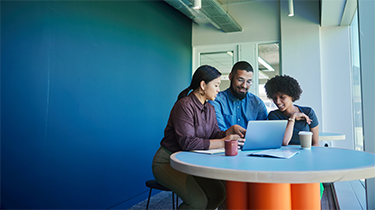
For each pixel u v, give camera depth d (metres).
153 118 3.62
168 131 1.71
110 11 2.85
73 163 2.34
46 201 2.08
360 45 2.08
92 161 2.56
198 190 1.53
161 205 3.12
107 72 2.78
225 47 4.67
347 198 2.88
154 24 3.69
